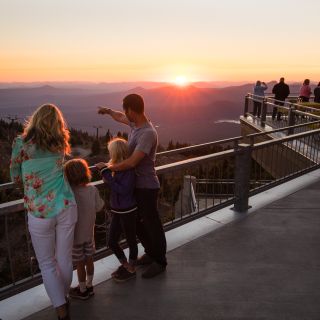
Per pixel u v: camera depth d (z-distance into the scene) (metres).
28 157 2.75
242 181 5.77
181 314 3.30
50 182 2.80
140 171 3.62
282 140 6.78
